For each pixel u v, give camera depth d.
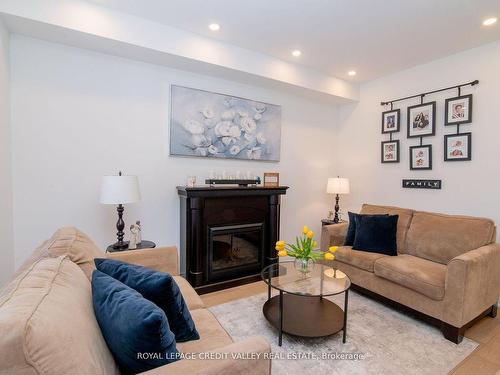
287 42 2.96
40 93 2.45
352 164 4.32
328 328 2.03
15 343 0.62
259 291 2.91
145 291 1.17
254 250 3.44
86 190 2.67
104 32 2.37
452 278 2.04
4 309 0.73
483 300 2.20
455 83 3.15
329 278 2.21
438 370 1.75
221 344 1.27
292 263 2.60
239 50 3.07
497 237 2.82
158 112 3.00
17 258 2.42
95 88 2.67
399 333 2.15
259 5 2.31
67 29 2.26
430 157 3.37
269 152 3.75
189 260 2.92
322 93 3.87
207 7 2.35
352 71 3.73
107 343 0.96
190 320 1.30
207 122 3.24
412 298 2.31
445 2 2.24
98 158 2.72
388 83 3.84
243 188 3.12
